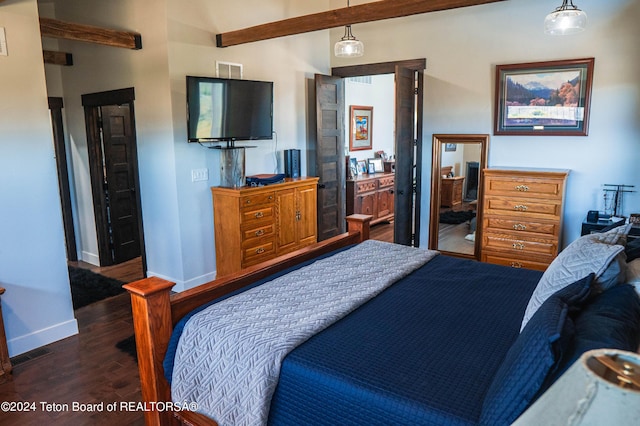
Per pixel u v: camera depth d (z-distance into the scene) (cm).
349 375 157
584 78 407
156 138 421
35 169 319
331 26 361
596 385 58
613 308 148
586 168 419
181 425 208
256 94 461
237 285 240
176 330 200
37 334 327
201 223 440
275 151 512
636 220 376
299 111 538
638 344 137
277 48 498
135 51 420
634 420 55
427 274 264
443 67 482
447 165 489
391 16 331
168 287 198
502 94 449
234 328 188
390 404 144
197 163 429
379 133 777
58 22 351
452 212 491
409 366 163
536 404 69
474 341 181
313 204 514
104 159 514
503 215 423
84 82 484
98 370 297
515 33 438
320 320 194
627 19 386
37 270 325
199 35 417
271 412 170
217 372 181
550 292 175
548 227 404
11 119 303
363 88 723
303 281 242
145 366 202
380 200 714
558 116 425
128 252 549
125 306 406
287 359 169
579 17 275
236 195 419
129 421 245
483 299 225
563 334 123
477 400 143
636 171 398
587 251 175
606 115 404
